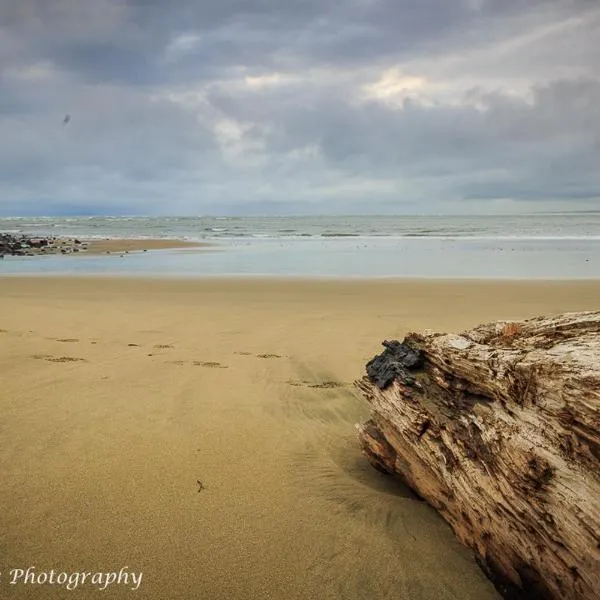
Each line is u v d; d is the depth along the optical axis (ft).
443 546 11.20
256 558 10.52
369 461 15.31
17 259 87.20
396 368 14.19
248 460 14.70
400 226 213.87
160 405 18.53
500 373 10.83
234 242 127.95
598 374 8.73
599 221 236.84
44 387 20.04
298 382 22.20
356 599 9.59
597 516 8.05
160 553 10.55
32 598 9.31
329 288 53.06
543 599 9.27
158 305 42.14
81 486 12.82
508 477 9.79
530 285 54.24
